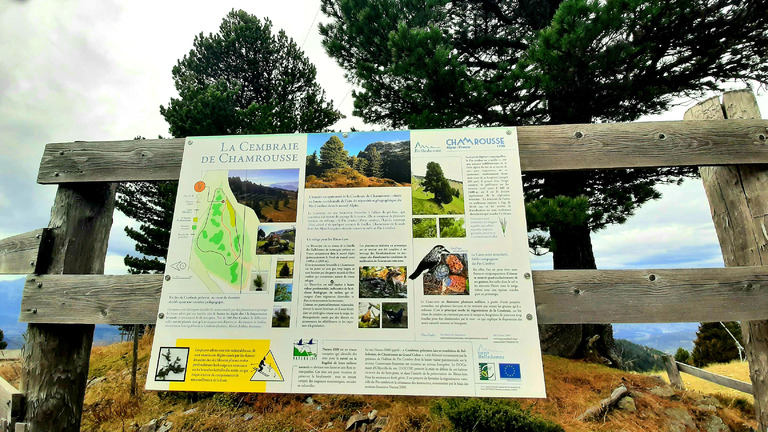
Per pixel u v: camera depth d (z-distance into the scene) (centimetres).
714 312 188
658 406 425
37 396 205
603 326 685
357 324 198
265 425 367
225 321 203
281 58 1234
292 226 216
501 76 572
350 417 372
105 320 209
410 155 225
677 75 641
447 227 210
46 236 223
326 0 720
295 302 204
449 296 199
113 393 459
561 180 645
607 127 221
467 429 327
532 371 186
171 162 235
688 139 214
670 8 504
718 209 229
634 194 682
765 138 211
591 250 698
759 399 202
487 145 224
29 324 216
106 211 246
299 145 233
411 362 191
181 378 195
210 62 1212
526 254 203
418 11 663
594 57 528
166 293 209
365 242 210
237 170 229
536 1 748
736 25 549
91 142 242
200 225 220
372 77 652
